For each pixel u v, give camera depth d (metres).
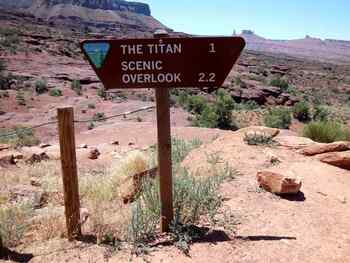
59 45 104.62
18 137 20.84
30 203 6.19
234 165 7.60
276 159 7.81
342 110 82.88
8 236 4.84
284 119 54.16
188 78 4.74
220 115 47.53
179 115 46.81
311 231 5.16
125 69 4.77
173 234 4.87
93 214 5.63
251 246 4.70
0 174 8.50
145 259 4.41
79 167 10.13
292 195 6.27
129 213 5.63
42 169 9.26
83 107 46.78
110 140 19.78
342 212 5.86
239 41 4.62
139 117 40.19
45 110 45.25
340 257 4.61
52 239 4.94
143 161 7.61
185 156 8.96
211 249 4.61
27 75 65.88
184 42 4.68
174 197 5.29
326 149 8.16
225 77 4.71
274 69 171.75
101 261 4.39
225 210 5.61
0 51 81.25
